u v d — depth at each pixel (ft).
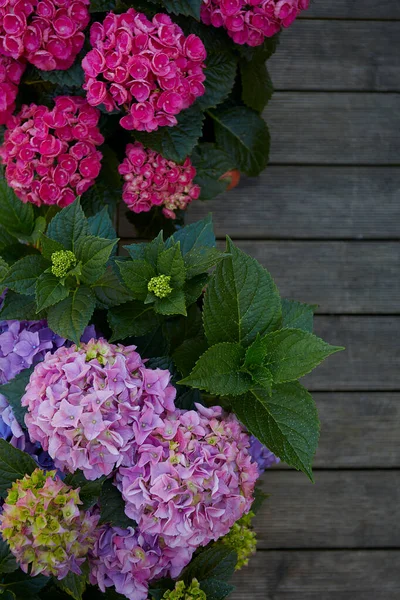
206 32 8.41
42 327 7.52
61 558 6.63
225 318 7.39
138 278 7.34
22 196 8.29
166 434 6.93
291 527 9.21
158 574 7.44
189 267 7.36
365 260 9.36
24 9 7.98
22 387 7.38
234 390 7.32
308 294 9.32
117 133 8.63
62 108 8.16
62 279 7.20
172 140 8.35
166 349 7.57
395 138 9.41
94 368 6.80
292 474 9.23
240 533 7.90
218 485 6.99
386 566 9.22
